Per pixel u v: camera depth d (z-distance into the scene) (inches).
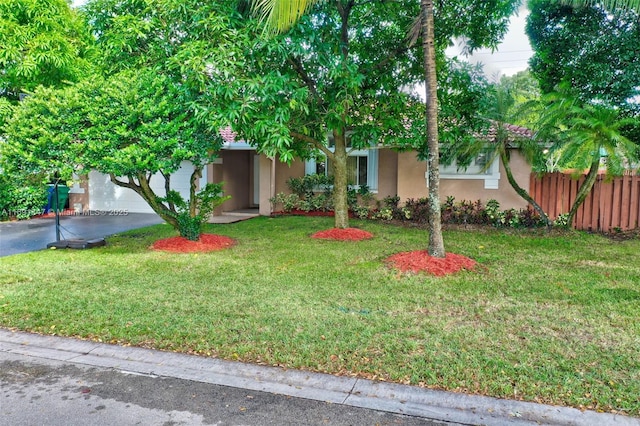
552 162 529.7
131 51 362.0
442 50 416.2
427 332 196.1
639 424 130.6
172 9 319.9
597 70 470.0
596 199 458.6
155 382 161.0
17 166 330.3
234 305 232.5
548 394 146.1
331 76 329.1
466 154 453.1
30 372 169.0
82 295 250.7
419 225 501.7
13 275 293.1
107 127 322.7
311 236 433.4
